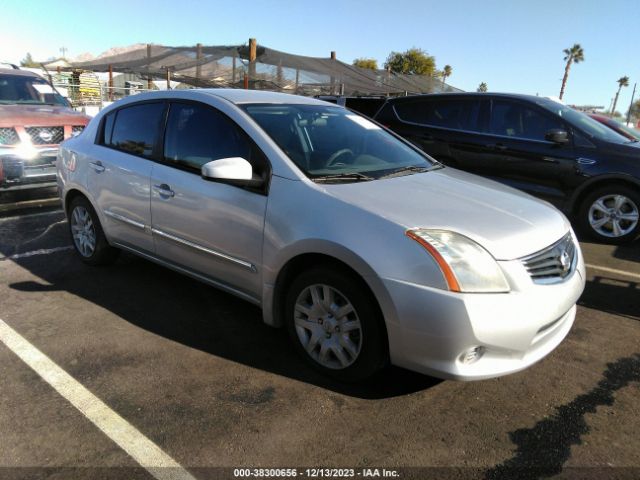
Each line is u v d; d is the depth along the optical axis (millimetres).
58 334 3375
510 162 6574
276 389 2811
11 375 2877
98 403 2639
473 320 2369
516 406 2723
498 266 2471
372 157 3564
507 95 6758
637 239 6316
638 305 4129
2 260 4797
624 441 2465
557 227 2914
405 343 2498
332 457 2307
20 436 2383
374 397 2762
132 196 3885
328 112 3898
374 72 20781
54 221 6254
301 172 2988
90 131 4500
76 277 4395
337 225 2666
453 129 7078
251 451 2326
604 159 5898
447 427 2535
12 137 6602
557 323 2762
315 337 2922
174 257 3693
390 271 2475
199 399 2697
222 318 3682
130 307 3822
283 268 2959
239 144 3258
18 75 8141
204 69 19172
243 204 3094
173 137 3670
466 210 2791
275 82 18844
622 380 3004
